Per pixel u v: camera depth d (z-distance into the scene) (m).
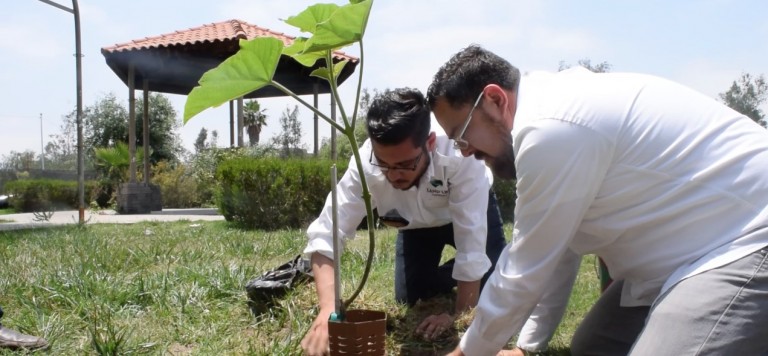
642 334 1.98
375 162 3.21
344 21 1.94
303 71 14.85
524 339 3.01
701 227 1.99
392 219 3.55
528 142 2.06
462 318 3.29
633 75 2.16
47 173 28.75
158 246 6.39
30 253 6.44
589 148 2.01
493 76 2.22
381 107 2.80
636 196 2.04
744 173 1.97
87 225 10.70
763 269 1.88
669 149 2.00
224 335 3.47
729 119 2.05
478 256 3.38
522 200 2.13
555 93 2.10
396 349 3.19
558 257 2.14
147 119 15.90
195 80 16.28
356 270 5.16
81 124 10.91
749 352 1.85
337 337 2.24
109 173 20.86
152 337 3.40
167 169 21.67
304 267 3.95
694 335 1.86
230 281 4.34
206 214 15.17
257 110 37.16
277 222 10.14
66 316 3.78
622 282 2.71
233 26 15.31
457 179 3.33
